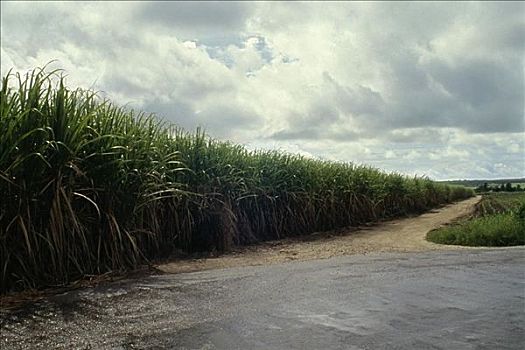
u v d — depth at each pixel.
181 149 9.73
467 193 51.34
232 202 10.99
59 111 6.15
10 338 3.87
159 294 5.18
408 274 6.32
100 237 6.59
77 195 6.34
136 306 4.72
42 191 5.86
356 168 18.92
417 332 4.06
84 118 6.33
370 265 7.07
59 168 6.02
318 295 5.20
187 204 9.34
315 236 13.40
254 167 12.05
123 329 4.09
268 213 12.59
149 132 8.39
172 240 8.98
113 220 6.62
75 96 6.53
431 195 32.94
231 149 11.66
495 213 17.02
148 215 8.12
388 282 5.84
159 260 8.26
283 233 13.13
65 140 6.10
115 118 7.54
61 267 5.88
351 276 6.20
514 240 11.33
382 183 21.30
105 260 6.64
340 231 14.87
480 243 11.35
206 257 8.88
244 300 4.99
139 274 6.45
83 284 5.82
